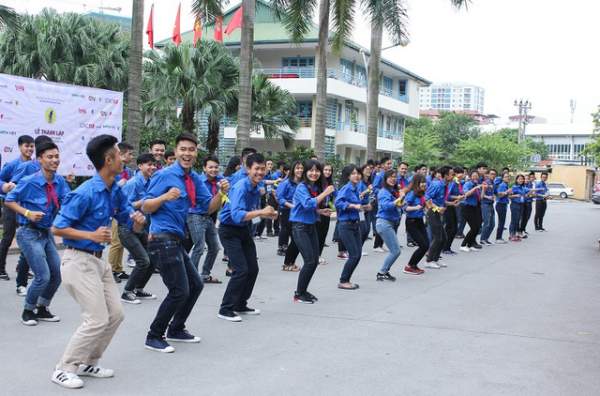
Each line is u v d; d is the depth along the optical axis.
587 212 32.84
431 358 5.71
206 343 6.05
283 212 12.18
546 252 14.32
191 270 5.92
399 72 43.09
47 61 25.09
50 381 4.86
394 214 9.73
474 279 10.20
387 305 7.96
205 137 28.25
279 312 7.43
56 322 6.62
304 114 36.69
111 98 14.30
